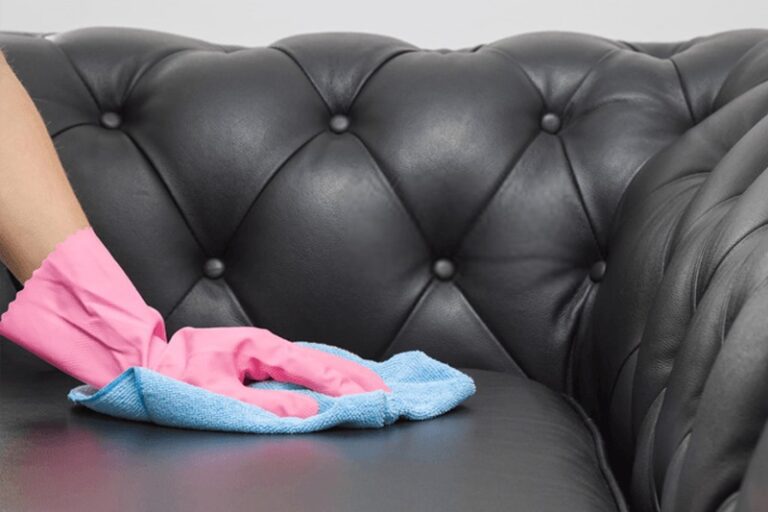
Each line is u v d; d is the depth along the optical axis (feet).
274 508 2.62
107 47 5.40
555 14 6.47
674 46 5.67
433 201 5.13
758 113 4.53
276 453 3.12
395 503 2.70
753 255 3.02
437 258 5.20
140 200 5.09
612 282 4.68
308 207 5.08
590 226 5.14
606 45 5.53
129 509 2.59
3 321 3.59
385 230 5.10
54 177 3.90
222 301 5.16
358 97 5.32
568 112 5.35
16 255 3.76
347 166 5.14
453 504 2.72
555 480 3.08
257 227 5.11
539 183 5.16
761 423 2.51
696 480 2.66
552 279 5.11
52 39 5.48
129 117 5.29
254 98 5.20
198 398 3.37
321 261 5.06
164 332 3.75
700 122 5.08
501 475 3.03
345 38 5.52
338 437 3.37
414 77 5.29
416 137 5.15
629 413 4.24
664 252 4.29
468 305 5.15
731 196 3.80
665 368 3.66
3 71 4.11
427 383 3.96
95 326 3.59
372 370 4.03
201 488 2.76
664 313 3.72
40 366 4.88
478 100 5.23
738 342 2.66
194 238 5.15
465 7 6.47
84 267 3.63
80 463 2.98
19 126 3.93
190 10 6.49
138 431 3.40
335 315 5.08
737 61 5.29
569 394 5.11
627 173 5.13
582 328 5.08
